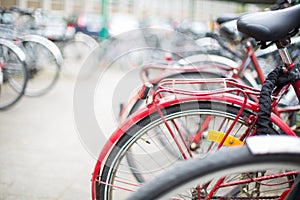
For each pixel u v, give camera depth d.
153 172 1.63
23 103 4.58
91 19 8.30
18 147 3.13
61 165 2.81
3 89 4.24
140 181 1.70
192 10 7.95
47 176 2.62
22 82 4.22
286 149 0.94
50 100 4.77
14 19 5.66
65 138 3.41
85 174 2.67
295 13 1.34
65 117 4.04
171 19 8.38
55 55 5.04
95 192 1.55
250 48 2.56
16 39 5.11
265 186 1.58
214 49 2.93
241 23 1.38
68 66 6.41
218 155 0.95
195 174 0.94
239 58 2.84
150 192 0.94
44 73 5.08
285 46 1.47
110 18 8.37
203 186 1.48
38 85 5.00
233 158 0.94
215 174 0.94
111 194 1.55
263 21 1.35
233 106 1.51
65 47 6.52
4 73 4.21
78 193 2.40
